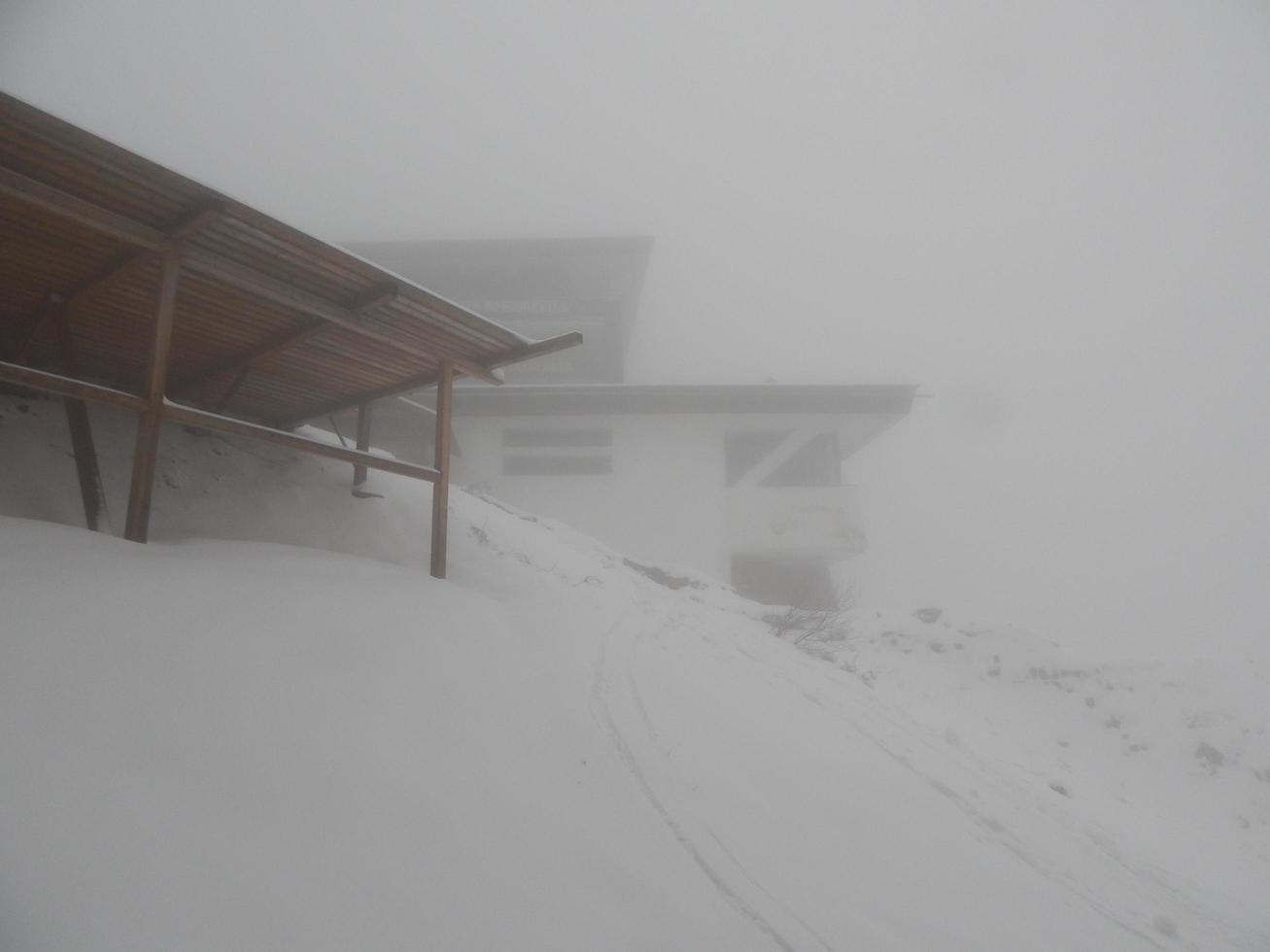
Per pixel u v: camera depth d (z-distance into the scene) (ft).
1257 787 33.94
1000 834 17.39
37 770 7.97
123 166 14.42
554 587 26.78
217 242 16.80
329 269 17.90
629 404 74.84
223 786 9.05
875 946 10.27
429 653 15.49
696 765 14.70
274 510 22.98
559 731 14.42
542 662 17.98
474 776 11.57
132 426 23.48
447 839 9.68
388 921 7.79
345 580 17.57
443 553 21.91
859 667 41.04
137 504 15.40
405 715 12.67
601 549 47.11
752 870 11.38
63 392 14.48
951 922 11.80
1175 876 19.92
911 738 24.32
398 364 23.84
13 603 11.03
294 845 8.47
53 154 14.06
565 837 10.74
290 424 30.17
